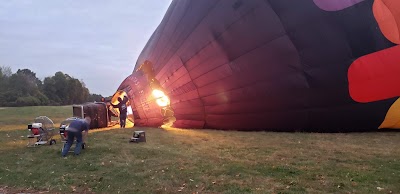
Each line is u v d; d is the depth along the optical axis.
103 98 17.09
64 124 9.83
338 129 11.98
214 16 12.04
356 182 6.14
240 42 11.53
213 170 7.10
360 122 11.77
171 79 13.77
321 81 11.01
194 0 12.96
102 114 15.94
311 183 6.14
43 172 7.20
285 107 11.73
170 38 13.83
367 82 11.02
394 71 10.92
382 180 6.21
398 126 12.17
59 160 8.20
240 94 12.14
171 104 14.06
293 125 12.05
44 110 32.06
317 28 10.71
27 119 21.36
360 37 10.73
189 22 12.91
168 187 6.11
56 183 6.45
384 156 8.14
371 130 12.25
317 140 10.41
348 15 10.70
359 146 9.41
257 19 11.14
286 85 11.34
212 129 13.52
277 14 10.88
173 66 13.56
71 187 6.24
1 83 71.44
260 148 9.35
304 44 10.80
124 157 8.41
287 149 9.16
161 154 8.70
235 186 6.07
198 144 10.11
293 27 10.80
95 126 15.62
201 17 12.45
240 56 11.66
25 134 12.91
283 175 6.68
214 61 12.20
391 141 10.20
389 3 10.83
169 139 11.04
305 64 10.97
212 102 12.90
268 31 11.04
